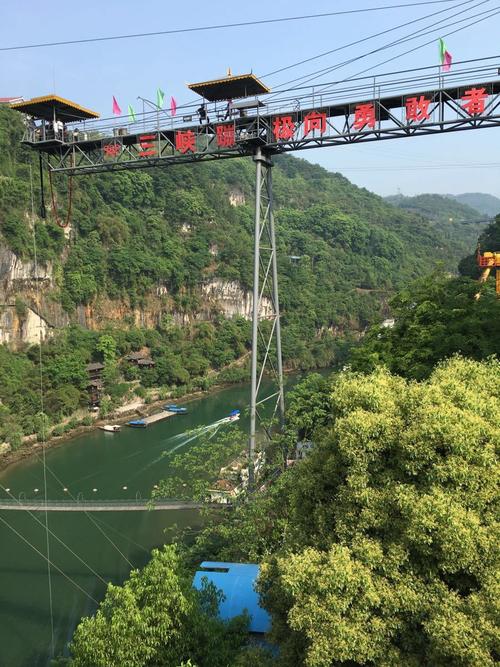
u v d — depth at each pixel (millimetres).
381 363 22766
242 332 99250
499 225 66125
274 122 22797
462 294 23391
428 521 9234
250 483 21703
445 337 21094
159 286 95812
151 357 84875
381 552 9930
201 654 12594
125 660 11945
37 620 27844
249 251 111938
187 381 82688
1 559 33531
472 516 9289
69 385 67688
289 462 26203
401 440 10289
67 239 84438
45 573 31969
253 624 15078
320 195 182500
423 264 162750
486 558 9117
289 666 10812
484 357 19281
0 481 48125
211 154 24406
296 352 101438
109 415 67812
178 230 105938
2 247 71062
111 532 36438
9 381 61469
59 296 79750
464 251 192875
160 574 13289
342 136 21891
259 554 18594
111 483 47312
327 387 31594
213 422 66562
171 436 61219
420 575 9672
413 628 9641
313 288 122188
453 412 10266
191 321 99438
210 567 17781
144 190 104562
